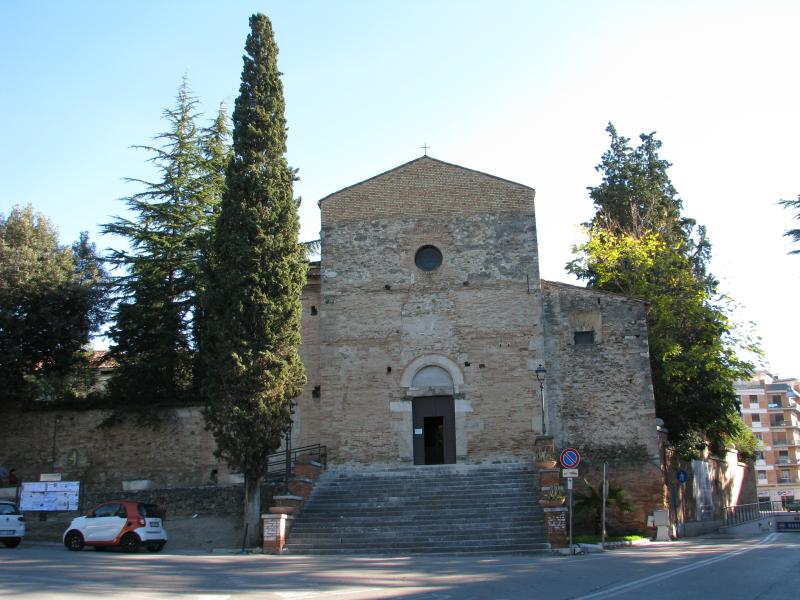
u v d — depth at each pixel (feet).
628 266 130.21
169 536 86.69
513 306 99.86
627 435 94.43
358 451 97.40
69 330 105.60
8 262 104.17
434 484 88.22
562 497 73.20
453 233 103.40
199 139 120.57
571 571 50.93
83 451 100.89
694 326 119.03
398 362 99.81
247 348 80.43
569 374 97.50
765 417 327.26
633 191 149.18
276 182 85.76
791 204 90.89
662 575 47.29
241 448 78.59
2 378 100.17
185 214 114.11
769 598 36.14
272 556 68.59
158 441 100.32
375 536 75.15
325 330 101.91
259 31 90.38
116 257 111.75
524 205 103.30
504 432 96.07
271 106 88.53
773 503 237.04
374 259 103.60
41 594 36.99
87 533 73.92
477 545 71.72
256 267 82.33
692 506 113.09
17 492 93.71
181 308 108.47
